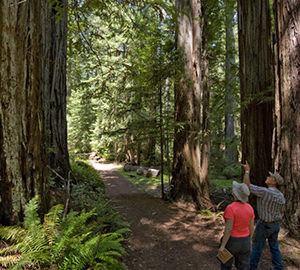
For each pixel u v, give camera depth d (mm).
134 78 8219
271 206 2973
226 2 9961
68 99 23031
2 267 2395
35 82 3301
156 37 7316
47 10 5977
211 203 7672
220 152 13508
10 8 2895
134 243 4430
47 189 3574
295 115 4180
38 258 2539
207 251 4234
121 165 19703
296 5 4160
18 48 3018
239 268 2578
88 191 7199
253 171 6016
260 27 5953
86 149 26219
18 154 3088
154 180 12234
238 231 2527
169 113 8250
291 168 4199
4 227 2707
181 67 7469
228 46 13133
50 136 6910
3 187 2973
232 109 11117
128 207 6977
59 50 7496
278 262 2973
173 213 6559
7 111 2971
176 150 7953
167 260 3879
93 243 2648
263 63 5949
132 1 4555
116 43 12945
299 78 4133
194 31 7832
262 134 5914
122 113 8375
